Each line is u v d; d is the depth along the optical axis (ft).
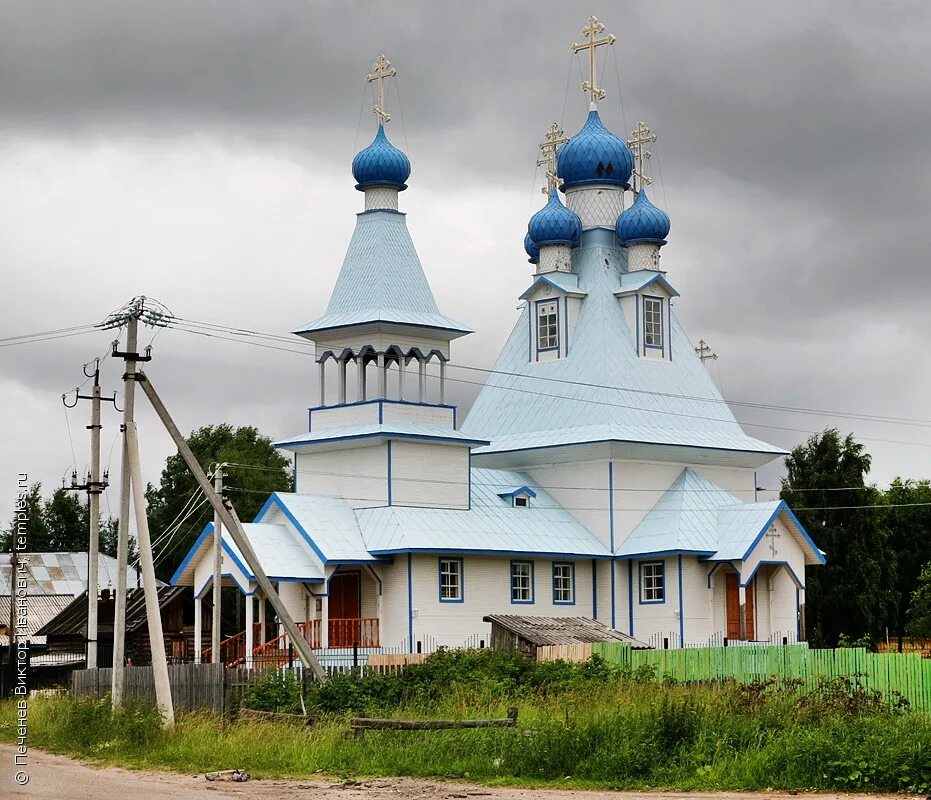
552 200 274.36
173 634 253.65
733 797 113.09
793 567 254.88
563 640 207.92
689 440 260.42
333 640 223.71
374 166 245.86
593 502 254.47
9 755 148.15
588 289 270.46
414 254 246.47
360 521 233.14
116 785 122.21
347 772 129.70
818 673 178.29
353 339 240.32
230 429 398.42
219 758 136.87
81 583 329.11
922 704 169.78
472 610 234.58
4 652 259.60
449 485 241.14
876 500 331.36
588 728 127.75
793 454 334.03
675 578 247.29
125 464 168.04
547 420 263.08
